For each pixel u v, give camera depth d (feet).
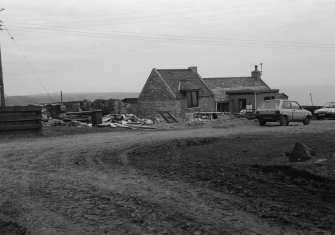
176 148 46.78
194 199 23.06
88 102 133.59
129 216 20.17
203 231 17.57
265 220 18.83
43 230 18.47
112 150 46.21
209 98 156.35
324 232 16.92
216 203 22.06
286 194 23.06
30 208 22.17
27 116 68.90
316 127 73.56
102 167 34.88
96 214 20.70
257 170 29.50
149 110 149.79
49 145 52.21
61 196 24.66
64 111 121.08
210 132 69.92
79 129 80.07
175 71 159.63
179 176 29.73
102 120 104.73
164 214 20.31
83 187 26.96
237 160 33.71
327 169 26.50
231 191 24.56
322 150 34.12
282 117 87.66
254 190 24.40
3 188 27.22
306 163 28.50
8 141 59.82
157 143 52.29
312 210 19.93
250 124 98.53
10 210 21.98
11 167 35.63
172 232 17.60
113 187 26.73
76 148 48.49
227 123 101.96
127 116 115.14
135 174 31.24
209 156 37.32
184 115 145.18
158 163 35.99
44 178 30.30
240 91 167.73
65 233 17.95
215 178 28.17
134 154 42.70
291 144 40.40
